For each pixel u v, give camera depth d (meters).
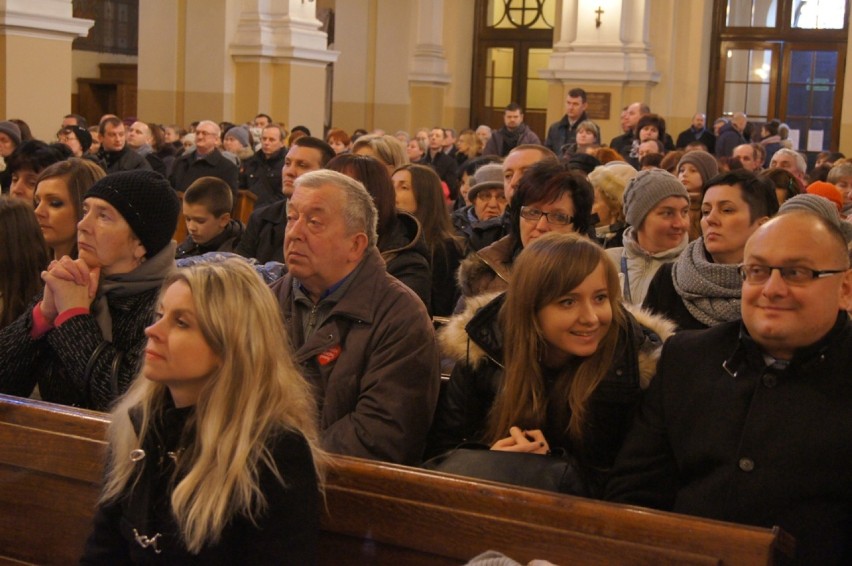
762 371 2.33
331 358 2.91
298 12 13.02
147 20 13.09
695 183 4.88
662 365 2.50
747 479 2.28
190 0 12.95
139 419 2.22
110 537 2.26
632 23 14.53
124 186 3.07
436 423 2.93
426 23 16.94
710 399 2.38
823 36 15.01
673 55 15.12
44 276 2.97
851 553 2.28
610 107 14.38
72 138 8.70
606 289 2.64
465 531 2.28
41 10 9.78
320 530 2.41
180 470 2.13
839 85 15.00
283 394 2.16
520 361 2.67
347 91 17.03
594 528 2.17
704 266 3.36
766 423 2.29
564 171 3.54
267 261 5.01
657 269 3.69
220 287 2.14
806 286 2.24
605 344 2.67
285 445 2.11
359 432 2.80
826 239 2.25
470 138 11.77
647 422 2.50
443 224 4.67
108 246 3.05
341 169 3.88
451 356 2.88
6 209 3.39
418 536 2.32
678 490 2.46
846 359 2.27
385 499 2.35
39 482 2.68
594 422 2.68
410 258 3.86
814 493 2.24
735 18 15.38
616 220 4.62
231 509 2.07
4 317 3.36
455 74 17.28
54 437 2.65
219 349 2.13
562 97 14.69
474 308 2.89
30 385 3.12
